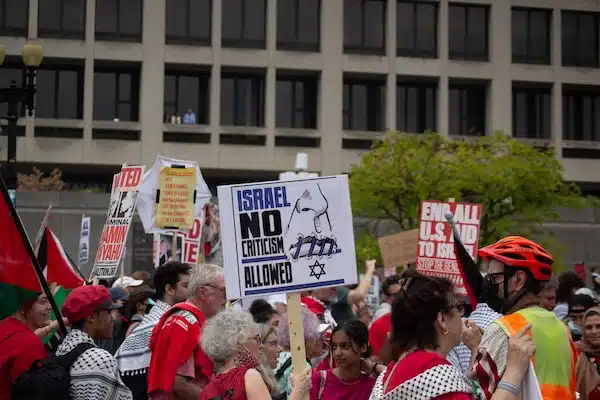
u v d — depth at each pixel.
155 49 45.91
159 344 7.34
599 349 7.43
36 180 41.12
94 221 37.16
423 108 49.62
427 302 4.52
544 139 50.16
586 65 51.31
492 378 4.87
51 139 44.88
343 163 47.44
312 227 6.43
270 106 46.97
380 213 37.12
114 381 6.06
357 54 48.38
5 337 6.11
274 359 7.82
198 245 13.55
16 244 6.33
